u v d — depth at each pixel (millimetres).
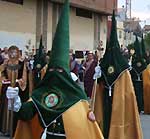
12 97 4887
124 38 61406
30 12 26406
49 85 4785
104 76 8477
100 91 8578
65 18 4875
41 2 27516
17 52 9602
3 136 9570
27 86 9477
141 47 14336
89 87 15203
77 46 33031
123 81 8383
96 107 8531
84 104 4797
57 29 4871
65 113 4668
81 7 31906
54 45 4840
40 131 4762
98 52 19172
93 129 4789
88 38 34906
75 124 4652
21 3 25469
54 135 4684
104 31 38000
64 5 4902
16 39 25031
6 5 24031
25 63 9633
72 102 4711
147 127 11336
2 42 23797
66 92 4754
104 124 8461
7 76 9562
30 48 26344
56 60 4789
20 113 4754
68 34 4883
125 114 8367
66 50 4844
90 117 4762
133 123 8367
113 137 8320
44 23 28031
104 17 37781
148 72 14086
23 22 25734
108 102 8445
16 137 4914
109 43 8547
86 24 34438
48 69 4812
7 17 24172
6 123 9531
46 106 4719
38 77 12695
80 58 29781
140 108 14102
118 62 8453
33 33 26812
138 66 14055
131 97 8367
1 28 23719
